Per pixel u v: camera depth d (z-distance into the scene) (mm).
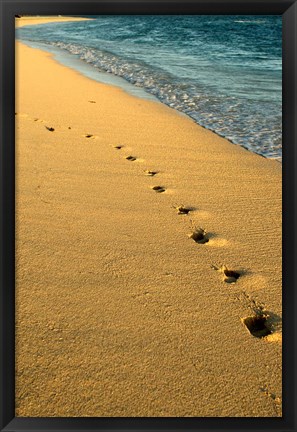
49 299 2098
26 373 1717
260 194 3385
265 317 2062
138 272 2346
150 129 5078
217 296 2186
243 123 5570
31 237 2619
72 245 2561
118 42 16844
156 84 8195
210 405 1637
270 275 2369
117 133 4816
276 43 14586
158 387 1689
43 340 1860
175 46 14727
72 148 4195
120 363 1777
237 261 2494
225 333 1949
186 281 2291
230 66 10438
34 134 4535
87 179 3494
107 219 2887
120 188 3375
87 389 1673
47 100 6266
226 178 3697
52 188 3289
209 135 4977
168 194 3324
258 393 1686
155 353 1828
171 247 2604
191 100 6863
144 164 3918
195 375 1743
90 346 1846
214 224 2900
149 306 2090
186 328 1967
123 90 7508
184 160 4090
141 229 2789
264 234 2787
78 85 7738
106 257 2463
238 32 17312
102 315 2016
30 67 9727
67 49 14828
